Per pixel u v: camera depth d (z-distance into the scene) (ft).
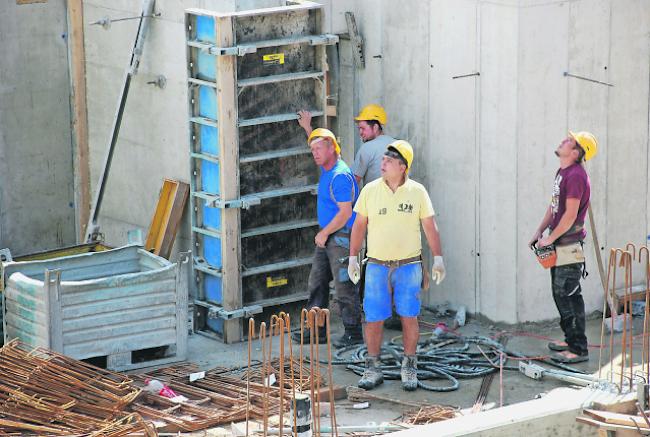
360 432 40.34
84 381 43.27
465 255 52.29
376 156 50.65
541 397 43.09
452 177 52.26
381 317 45.06
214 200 49.88
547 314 51.19
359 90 55.67
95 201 58.85
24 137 60.08
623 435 39.37
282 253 51.85
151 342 47.14
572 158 45.96
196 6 52.85
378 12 54.08
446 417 41.98
